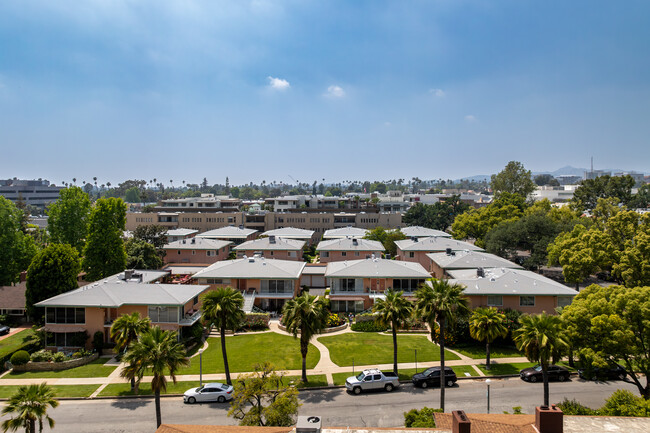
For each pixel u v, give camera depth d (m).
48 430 29.12
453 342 44.38
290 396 26.33
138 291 45.78
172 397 34.66
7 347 42.84
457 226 106.06
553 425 16.61
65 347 43.09
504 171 141.12
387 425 29.19
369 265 58.97
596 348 29.98
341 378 37.44
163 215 120.94
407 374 38.16
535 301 46.66
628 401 24.16
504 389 35.16
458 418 16.62
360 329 49.84
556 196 173.38
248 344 45.31
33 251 64.31
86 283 65.06
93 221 60.62
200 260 81.69
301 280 71.62
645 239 52.03
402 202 161.25
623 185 107.19
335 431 18.31
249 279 57.72
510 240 82.00
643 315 28.33
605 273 76.69
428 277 56.28
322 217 122.56
